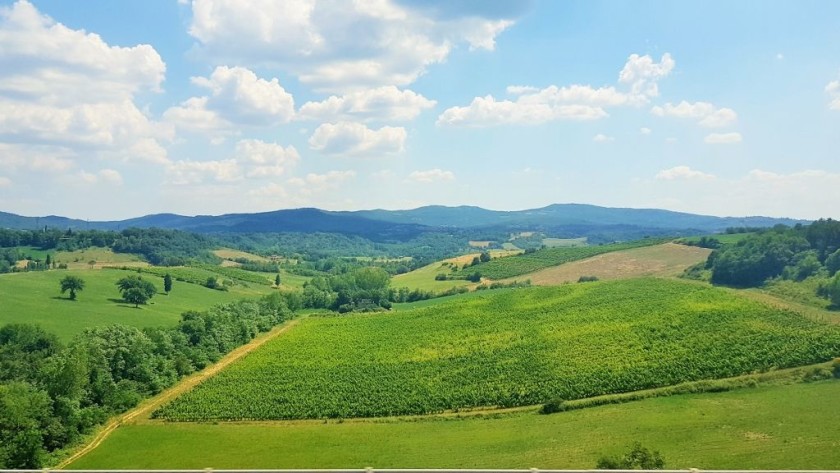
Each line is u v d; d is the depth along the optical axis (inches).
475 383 3085.6
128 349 3159.5
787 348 3041.3
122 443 2412.6
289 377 3412.9
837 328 3307.1
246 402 2955.2
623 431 2246.6
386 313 5265.8
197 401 2967.5
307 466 2087.8
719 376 2832.2
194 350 3730.3
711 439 2086.6
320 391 3120.1
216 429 2605.8
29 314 4252.0
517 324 4212.6
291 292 6122.1
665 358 3107.8
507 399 2817.4
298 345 4215.1
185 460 2192.4
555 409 2618.1
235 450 2303.2
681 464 1859.0
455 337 4082.2
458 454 2137.1
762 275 4606.3
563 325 3998.5
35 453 2127.2
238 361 3823.8
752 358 2957.7
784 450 1935.3
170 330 3897.6
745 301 3973.9
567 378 2997.0
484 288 6402.6
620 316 4001.0
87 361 2753.4
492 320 4431.6
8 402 2145.7
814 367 2802.7
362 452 2224.4
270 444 2375.7
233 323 4478.3
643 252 6668.3
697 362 2987.2
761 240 4911.4
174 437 2487.7
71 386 2522.1
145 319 4517.7
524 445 2183.8
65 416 2396.7
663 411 2463.1
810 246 4697.3
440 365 3474.4
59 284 5398.6
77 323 4153.5
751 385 2687.0
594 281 5418.3
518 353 3521.2
